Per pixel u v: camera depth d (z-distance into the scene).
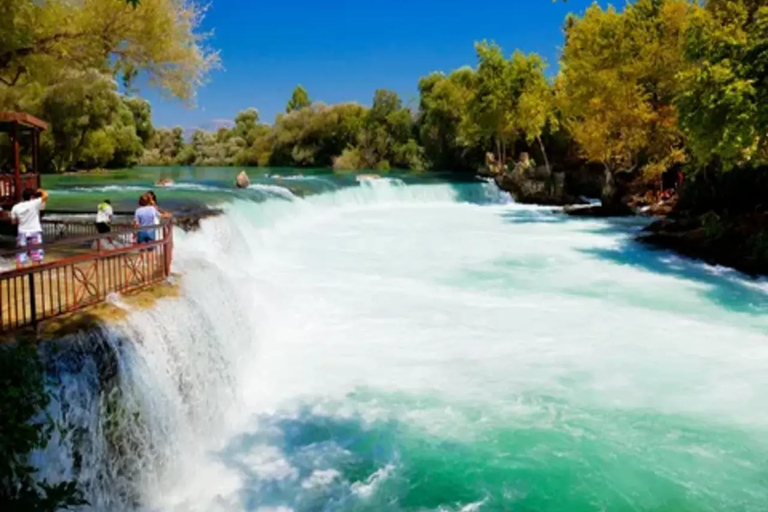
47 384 6.65
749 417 9.63
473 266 20.36
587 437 9.05
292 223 27.92
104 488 7.20
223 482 8.06
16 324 7.47
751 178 23.61
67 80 22.61
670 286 17.70
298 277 18.36
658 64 30.44
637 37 31.09
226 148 83.31
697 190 25.86
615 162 34.81
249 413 9.97
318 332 13.66
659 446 8.79
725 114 18.58
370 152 71.44
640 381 11.00
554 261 21.17
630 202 35.44
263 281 16.33
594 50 32.19
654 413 9.77
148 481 7.82
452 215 33.66
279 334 13.45
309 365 11.84
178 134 83.69
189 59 18.09
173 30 17.50
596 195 42.97
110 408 7.42
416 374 11.38
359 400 10.35
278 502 7.61
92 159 56.31
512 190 42.31
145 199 12.66
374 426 9.44
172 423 8.46
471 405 10.10
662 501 7.56
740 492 7.72
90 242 14.80
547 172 42.41
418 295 16.59
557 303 15.95
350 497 7.69
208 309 10.76
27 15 14.59
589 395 10.44
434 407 10.05
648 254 22.31
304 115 77.44
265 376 11.38
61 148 49.09
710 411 9.84
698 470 8.20
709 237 21.52
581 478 8.02
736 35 19.25
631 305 15.77
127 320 8.25
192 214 18.47
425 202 39.81
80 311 8.24
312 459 8.57
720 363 11.84
